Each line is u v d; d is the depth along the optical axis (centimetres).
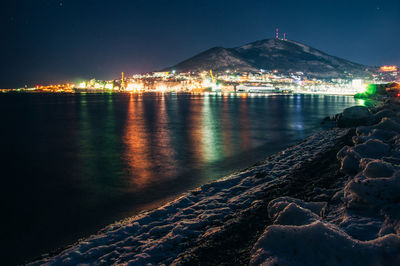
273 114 4638
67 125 3494
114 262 417
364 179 421
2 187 1049
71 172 1257
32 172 1279
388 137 787
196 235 476
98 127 3200
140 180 1066
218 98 13262
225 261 376
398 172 385
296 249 285
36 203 863
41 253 557
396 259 244
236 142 1934
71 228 667
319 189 601
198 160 1384
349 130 1725
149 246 452
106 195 905
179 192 893
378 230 321
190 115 4675
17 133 2814
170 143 1978
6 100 13225
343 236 281
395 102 1844
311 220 338
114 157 1551
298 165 930
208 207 618
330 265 261
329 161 929
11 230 669
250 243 417
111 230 573
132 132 2688
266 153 1495
